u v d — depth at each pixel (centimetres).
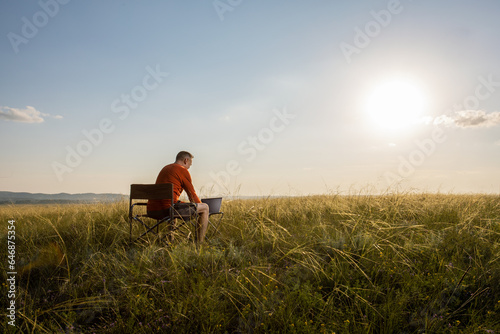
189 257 345
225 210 621
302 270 320
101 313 255
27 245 420
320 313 235
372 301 260
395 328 227
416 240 414
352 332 221
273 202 689
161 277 293
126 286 275
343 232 453
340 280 293
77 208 613
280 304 249
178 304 244
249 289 280
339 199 715
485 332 212
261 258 371
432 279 287
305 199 797
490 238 416
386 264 316
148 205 458
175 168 468
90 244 420
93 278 308
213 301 249
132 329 226
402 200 654
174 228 439
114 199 657
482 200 695
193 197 462
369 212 567
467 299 263
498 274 285
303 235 443
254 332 222
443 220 529
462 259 343
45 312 258
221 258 348
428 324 227
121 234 463
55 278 323
